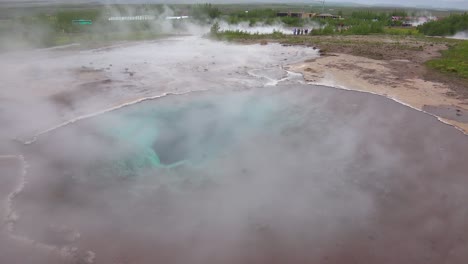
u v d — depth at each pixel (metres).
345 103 10.84
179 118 9.50
